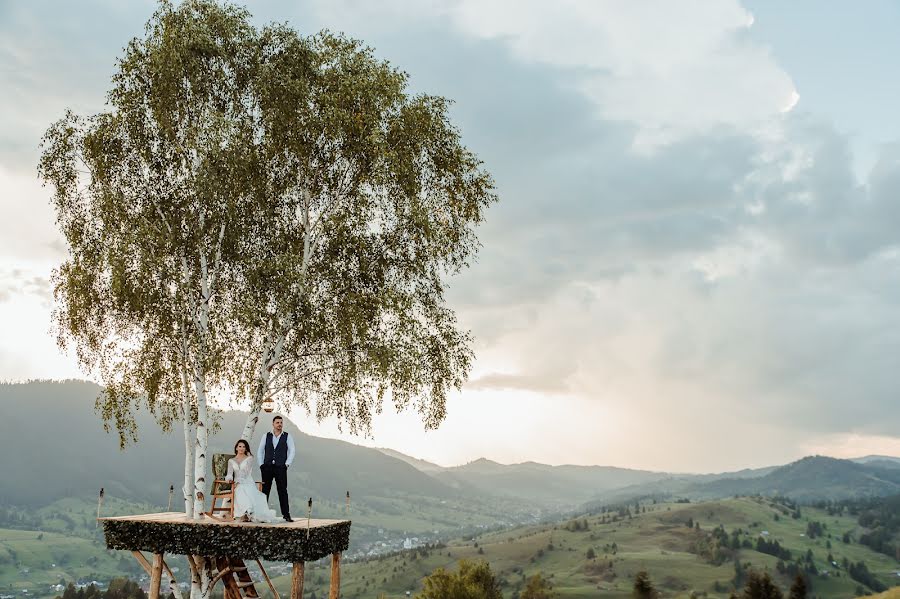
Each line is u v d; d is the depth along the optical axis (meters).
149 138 19.34
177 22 19.39
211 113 17.94
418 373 19.06
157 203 19.22
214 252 19.09
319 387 20.19
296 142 19.02
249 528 15.71
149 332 18.95
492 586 58.53
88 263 18.62
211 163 17.80
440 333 20.48
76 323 18.72
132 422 19.55
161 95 18.94
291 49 19.94
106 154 18.95
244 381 19.78
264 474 17.03
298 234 20.28
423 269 20.00
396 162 18.78
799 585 60.66
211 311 19.20
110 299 18.84
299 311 18.22
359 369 19.19
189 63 18.83
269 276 18.06
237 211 18.47
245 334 19.03
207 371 18.81
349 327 18.84
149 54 19.16
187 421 19.17
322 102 19.19
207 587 17.36
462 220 21.09
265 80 18.89
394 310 18.64
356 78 19.25
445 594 56.31
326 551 16.42
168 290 18.66
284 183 19.62
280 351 19.19
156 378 19.33
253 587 17.17
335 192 20.31
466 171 20.91
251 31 19.83
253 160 18.27
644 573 66.25
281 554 15.46
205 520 16.55
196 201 18.45
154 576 16.17
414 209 19.25
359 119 18.86
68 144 19.09
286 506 16.91
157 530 16.25
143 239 17.81
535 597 108.38
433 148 20.64
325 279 19.53
